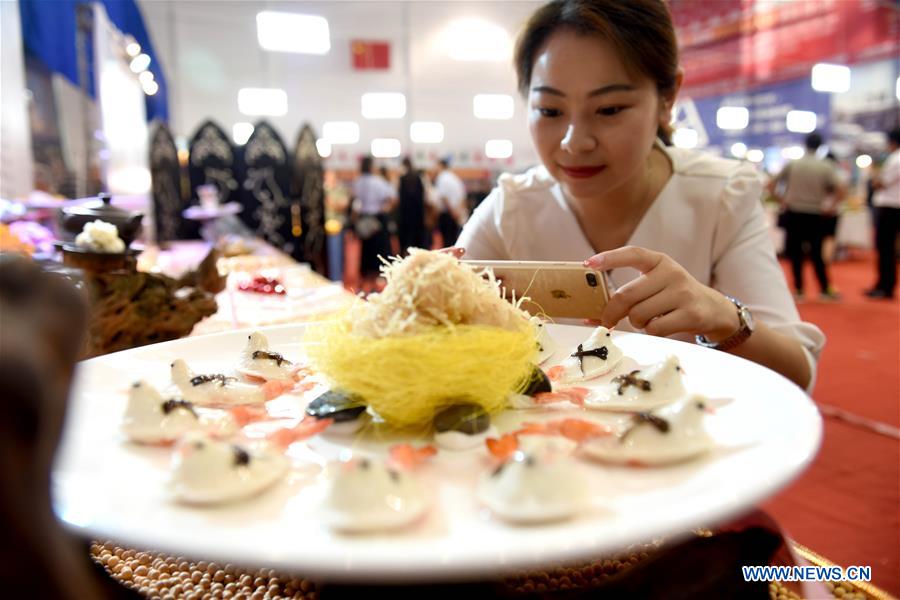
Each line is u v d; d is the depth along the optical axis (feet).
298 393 2.81
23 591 0.84
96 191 14.30
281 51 36.37
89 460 1.96
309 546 1.32
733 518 1.47
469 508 1.69
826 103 30.86
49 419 0.88
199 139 19.49
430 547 1.31
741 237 4.33
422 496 1.67
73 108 12.76
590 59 3.59
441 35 36.19
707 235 4.31
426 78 39.17
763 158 30.40
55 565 0.87
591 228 4.63
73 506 1.55
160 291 4.18
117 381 2.78
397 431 2.32
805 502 6.83
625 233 4.52
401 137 40.32
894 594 4.98
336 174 40.14
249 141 20.02
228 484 1.69
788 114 30.60
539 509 1.54
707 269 4.41
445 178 25.30
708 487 1.65
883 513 6.55
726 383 2.55
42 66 10.82
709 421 2.24
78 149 13.01
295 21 31.91
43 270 1.04
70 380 0.97
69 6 12.55
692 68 28.50
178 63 34.71
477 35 34.58
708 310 3.20
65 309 1.00
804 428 1.87
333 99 38.96
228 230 14.87
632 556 2.70
